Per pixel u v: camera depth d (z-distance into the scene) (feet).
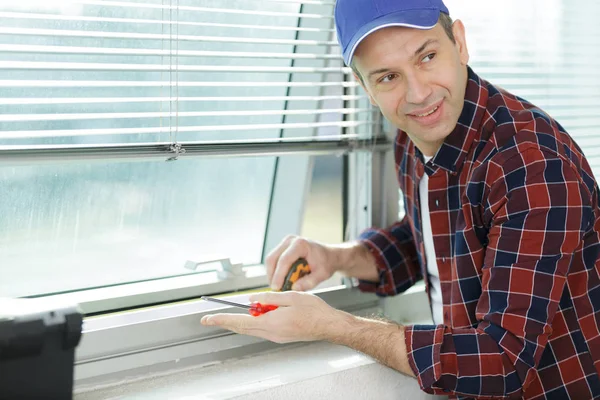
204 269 5.16
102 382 4.17
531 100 6.05
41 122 4.14
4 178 4.18
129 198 4.71
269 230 5.49
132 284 4.85
